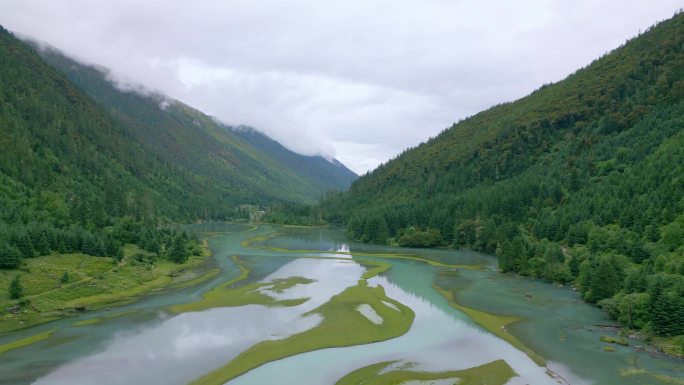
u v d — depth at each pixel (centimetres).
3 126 19300
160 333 7438
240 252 17938
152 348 6750
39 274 9806
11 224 12131
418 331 7644
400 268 14125
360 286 11050
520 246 13250
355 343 7044
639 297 7656
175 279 12056
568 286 11150
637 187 13475
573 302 9556
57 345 6838
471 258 16300
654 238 10719
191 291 10644
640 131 18075
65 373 5853
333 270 13738
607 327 7825
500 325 7962
